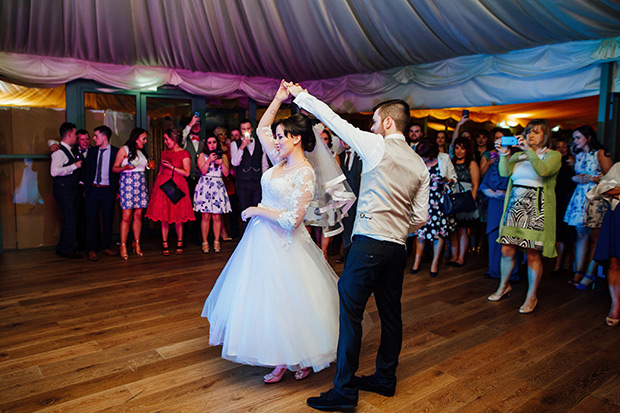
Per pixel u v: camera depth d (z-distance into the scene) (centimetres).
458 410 225
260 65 673
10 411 220
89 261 522
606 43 433
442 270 500
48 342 302
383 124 233
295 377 259
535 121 361
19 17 512
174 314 356
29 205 583
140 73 627
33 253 564
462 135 518
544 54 482
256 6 566
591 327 337
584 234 432
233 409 225
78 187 545
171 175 539
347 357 219
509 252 388
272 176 254
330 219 272
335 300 256
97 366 269
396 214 219
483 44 501
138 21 569
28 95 748
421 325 339
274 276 240
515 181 371
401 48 559
